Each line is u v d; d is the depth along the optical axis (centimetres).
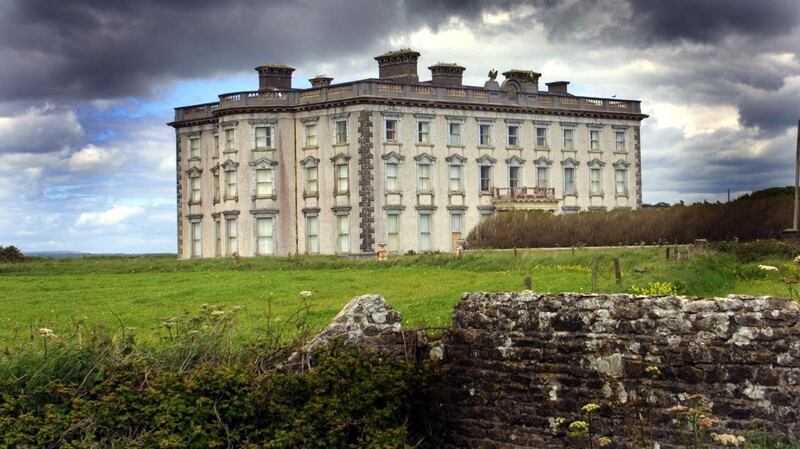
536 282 4519
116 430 2220
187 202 10444
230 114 9769
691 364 1952
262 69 10138
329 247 9450
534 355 2133
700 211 7119
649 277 3784
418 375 2261
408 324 2991
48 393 2253
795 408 1859
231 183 9806
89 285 5969
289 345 2405
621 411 2009
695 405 1897
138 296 5031
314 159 9531
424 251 9069
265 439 2206
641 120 10950
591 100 10612
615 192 10750
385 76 10069
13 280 6512
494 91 9969
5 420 2183
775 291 3234
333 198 9425
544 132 10294
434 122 9619
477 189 9844
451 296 4106
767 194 7162
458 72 10200
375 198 9262
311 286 5328
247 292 5062
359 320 2330
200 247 10319
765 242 5250
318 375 2242
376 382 2233
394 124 9412
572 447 2059
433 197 9575
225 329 2516
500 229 8044
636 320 2019
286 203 9662
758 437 1869
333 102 9356
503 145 10006
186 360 2367
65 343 2408
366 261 7394
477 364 2214
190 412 2219
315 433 2206
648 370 1947
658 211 7450
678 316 1978
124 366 2325
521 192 9950
